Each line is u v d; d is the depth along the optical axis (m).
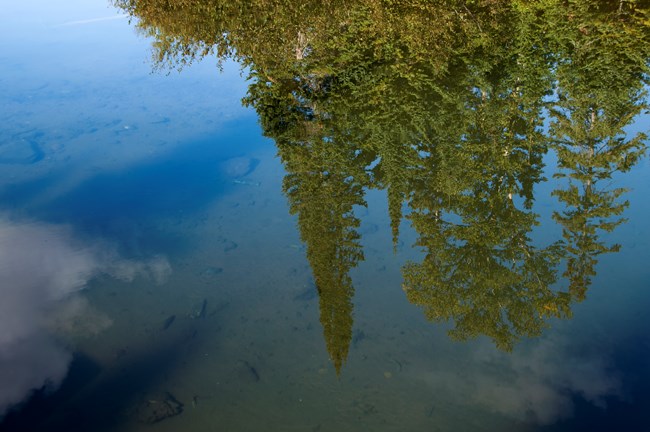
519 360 13.18
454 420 11.74
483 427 11.52
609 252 16.75
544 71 28.47
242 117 29.72
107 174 23.89
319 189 21.66
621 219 18.38
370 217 19.88
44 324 14.98
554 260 17.03
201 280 16.73
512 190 20.80
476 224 19.22
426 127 25.64
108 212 20.86
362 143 25.09
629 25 29.97
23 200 21.97
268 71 31.86
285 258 17.72
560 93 26.48
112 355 13.85
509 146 23.36
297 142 25.86
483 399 12.18
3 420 11.99
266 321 14.89
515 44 31.25
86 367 13.49
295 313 15.16
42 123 30.03
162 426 11.84
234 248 18.36
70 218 20.55
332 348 13.62
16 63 43.31
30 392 12.77
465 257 17.88
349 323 14.61
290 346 13.96
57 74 39.72
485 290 16.28
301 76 31.69
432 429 11.57
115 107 32.16
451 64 30.98
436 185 21.48
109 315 15.31
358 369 13.19
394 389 12.59
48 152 26.36
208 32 32.31
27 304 15.76
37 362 13.62
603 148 22.70
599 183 20.67
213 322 14.93
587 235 17.72
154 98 33.59
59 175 23.98
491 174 21.95
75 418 12.04
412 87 29.23
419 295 15.62
